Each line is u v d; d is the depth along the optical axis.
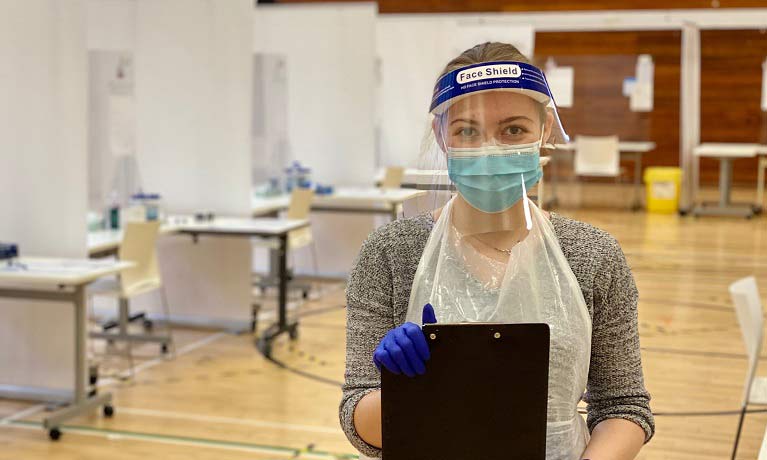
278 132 8.66
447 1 16.31
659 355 5.80
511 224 1.44
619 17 13.40
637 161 13.83
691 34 12.77
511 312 1.41
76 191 5.14
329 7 8.89
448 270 1.44
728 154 12.86
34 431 4.50
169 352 6.07
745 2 15.72
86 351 4.71
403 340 1.28
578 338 1.41
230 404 4.92
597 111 15.73
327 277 8.89
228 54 6.88
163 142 7.04
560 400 1.41
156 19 6.94
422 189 1.50
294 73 9.03
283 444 4.29
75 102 5.09
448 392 1.30
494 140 1.42
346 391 1.48
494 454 1.30
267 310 7.53
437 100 1.44
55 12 5.04
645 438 1.45
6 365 5.11
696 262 9.28
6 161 5.18
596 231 1.48
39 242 5.21
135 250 5.60
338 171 9.07
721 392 5.01
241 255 6.78
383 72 10.77
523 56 1.48
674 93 16.77
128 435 4.41
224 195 7.01
